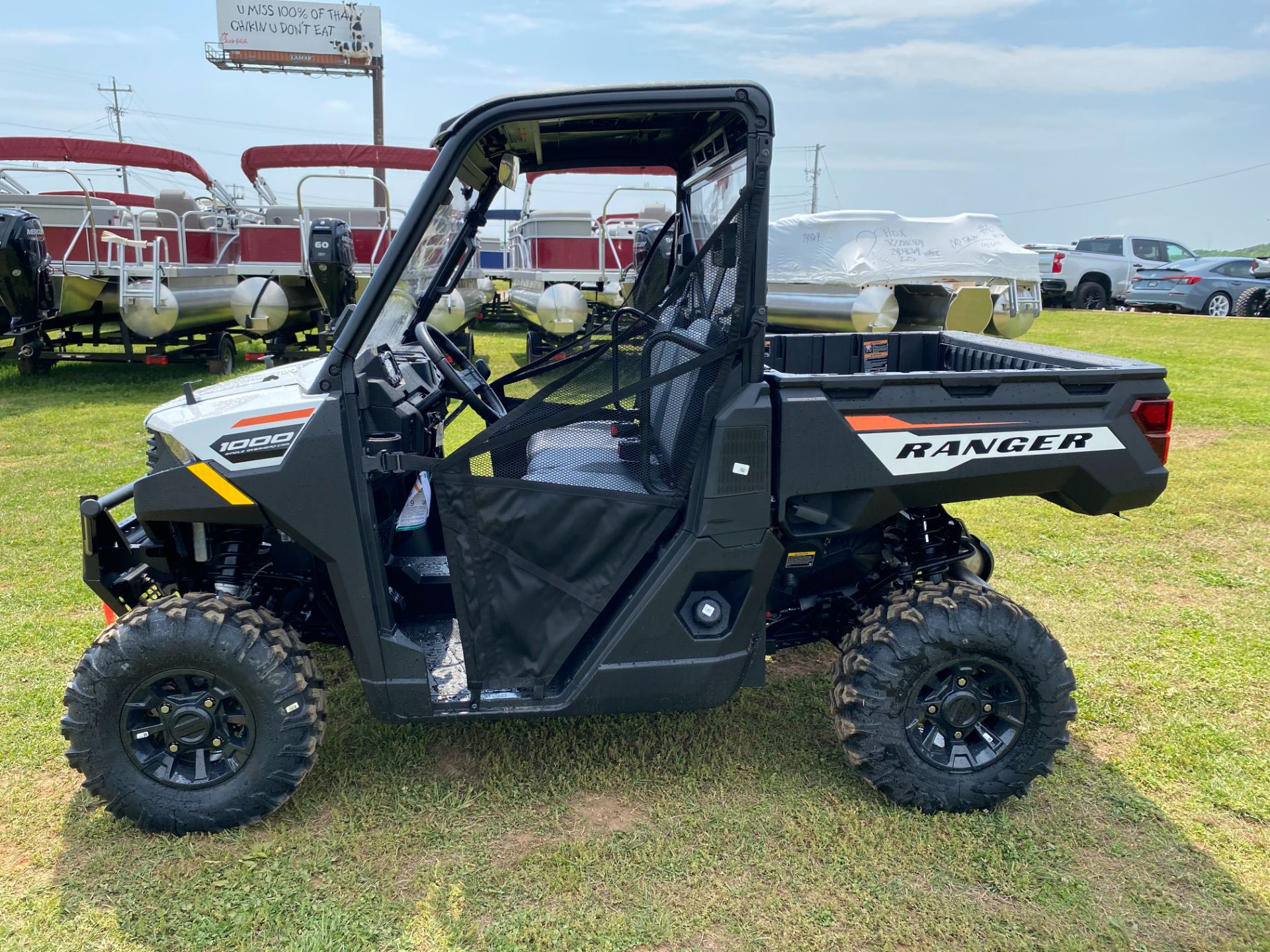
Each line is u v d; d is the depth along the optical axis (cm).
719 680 247
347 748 284
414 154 1039
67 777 270
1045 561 450
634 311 296
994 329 935
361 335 227
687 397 236
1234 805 258
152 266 861
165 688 239
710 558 237
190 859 234
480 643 241
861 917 215
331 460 227
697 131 257
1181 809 257
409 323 295
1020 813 254
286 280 1033
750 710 310
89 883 225
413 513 280
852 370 370
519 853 237
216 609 236
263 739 237
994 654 244
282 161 1040
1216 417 765
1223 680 328
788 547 260
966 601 246
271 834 243
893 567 285
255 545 274
